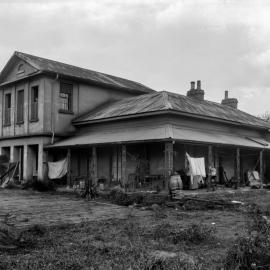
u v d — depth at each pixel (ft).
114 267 21.61
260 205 50.78
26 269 21.29
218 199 55.83
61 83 82.02
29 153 82.69
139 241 28.25
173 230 32.40
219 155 80.89
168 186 55.88
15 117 86.79
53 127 79.56
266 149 79.56
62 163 74.74
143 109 69.82
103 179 71.67
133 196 54.90
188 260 23.17
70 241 28.48
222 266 21.77
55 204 52.70
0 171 85.56
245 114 99.09
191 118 73.20
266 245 23.50
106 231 32.53
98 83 87.04
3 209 46.98
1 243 26.40
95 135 74.54
